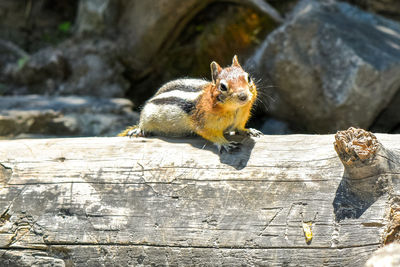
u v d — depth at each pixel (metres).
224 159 8.22
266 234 7.48
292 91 17.22
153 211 7.84
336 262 7.18
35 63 22.78
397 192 7.30
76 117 18.38
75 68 22.70
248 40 20.95
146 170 8.18
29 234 7.95
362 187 7.42
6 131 17.05
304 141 8.38
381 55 15.91
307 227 7.41
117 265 7.72
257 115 18.38
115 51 22.95
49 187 8.20
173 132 9.37
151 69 23.48
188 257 7.58
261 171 7.95
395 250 6.27
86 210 7.97
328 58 16.50
